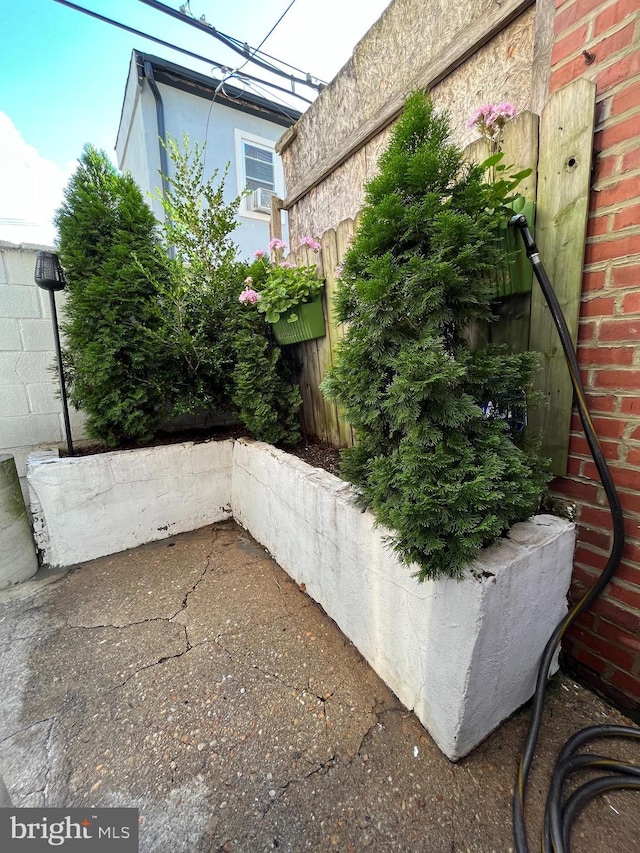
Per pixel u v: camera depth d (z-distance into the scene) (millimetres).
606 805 995
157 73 5461
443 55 1987
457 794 1046
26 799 1080
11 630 1766
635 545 1187
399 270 1094
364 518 1412
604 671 1300
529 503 1119
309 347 2551
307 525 1840
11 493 2109
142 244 2602
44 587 2092
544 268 1300
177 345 2561
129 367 2529
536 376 1372
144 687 1440
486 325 1503
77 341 2404
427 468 1063
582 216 1188
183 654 1595
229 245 3225
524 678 1213
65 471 2248
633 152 1068
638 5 1020
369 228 1185
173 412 2727
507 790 1046
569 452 1332
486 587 979
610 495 1201
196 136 6039
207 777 1127
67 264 2418
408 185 1141
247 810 1042
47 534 2256
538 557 1106
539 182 1285
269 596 1947
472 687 1055
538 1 1373
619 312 1149
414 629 1213
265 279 2561
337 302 1352
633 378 1143
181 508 2678
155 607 1900
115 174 2594
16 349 2613
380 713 1295
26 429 2693
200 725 1285
